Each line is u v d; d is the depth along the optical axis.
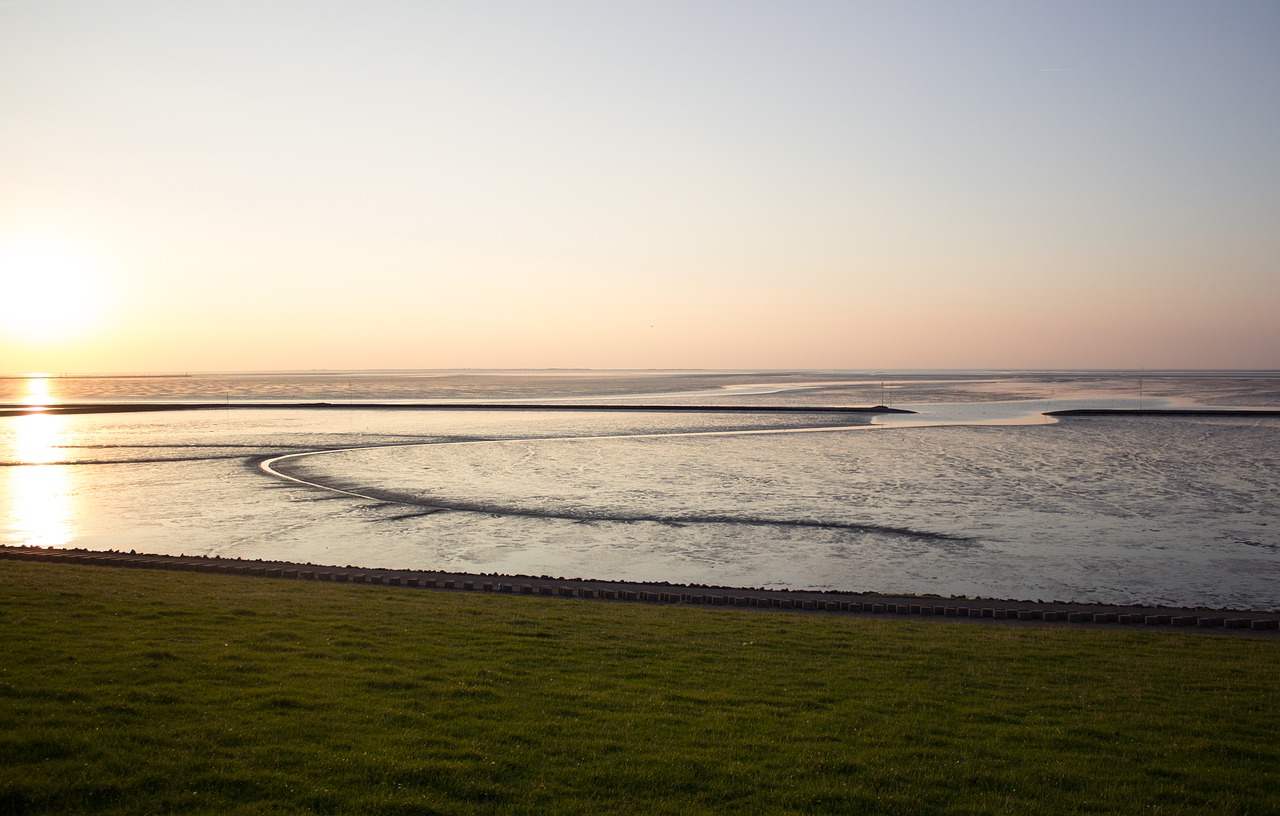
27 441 74.00
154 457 61.31
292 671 12.80
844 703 12.34
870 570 27.59
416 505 40.28
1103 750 10.76
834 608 21.36
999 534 33.19
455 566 27.98
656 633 16.78
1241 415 101.19
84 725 10.22
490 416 107.44
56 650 13.34
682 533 33.56
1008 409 119.81
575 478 49.59
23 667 12.32
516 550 30.55
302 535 33.25
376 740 10.23
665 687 12.87
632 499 41.84
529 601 20.73
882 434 79.50
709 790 9.34
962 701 12.60
